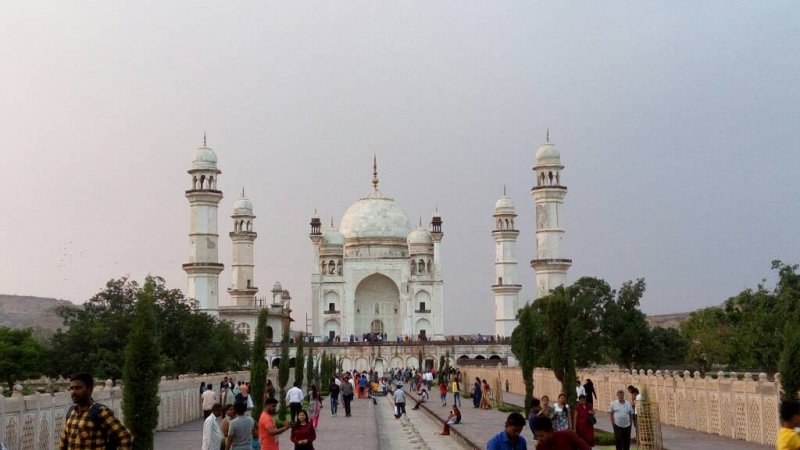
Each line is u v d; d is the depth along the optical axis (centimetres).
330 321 17362
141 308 3123
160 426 5600
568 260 13238
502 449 1811
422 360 15475
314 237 17488
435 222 17438
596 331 9862
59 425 3897
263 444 2717
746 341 7031
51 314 16825
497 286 16400
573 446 1781
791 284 7256
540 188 13350
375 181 19438
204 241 12975
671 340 9825
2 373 7362
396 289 18100
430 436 5794
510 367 11100
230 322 13288
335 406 7431
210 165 13188
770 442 3978
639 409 3803
